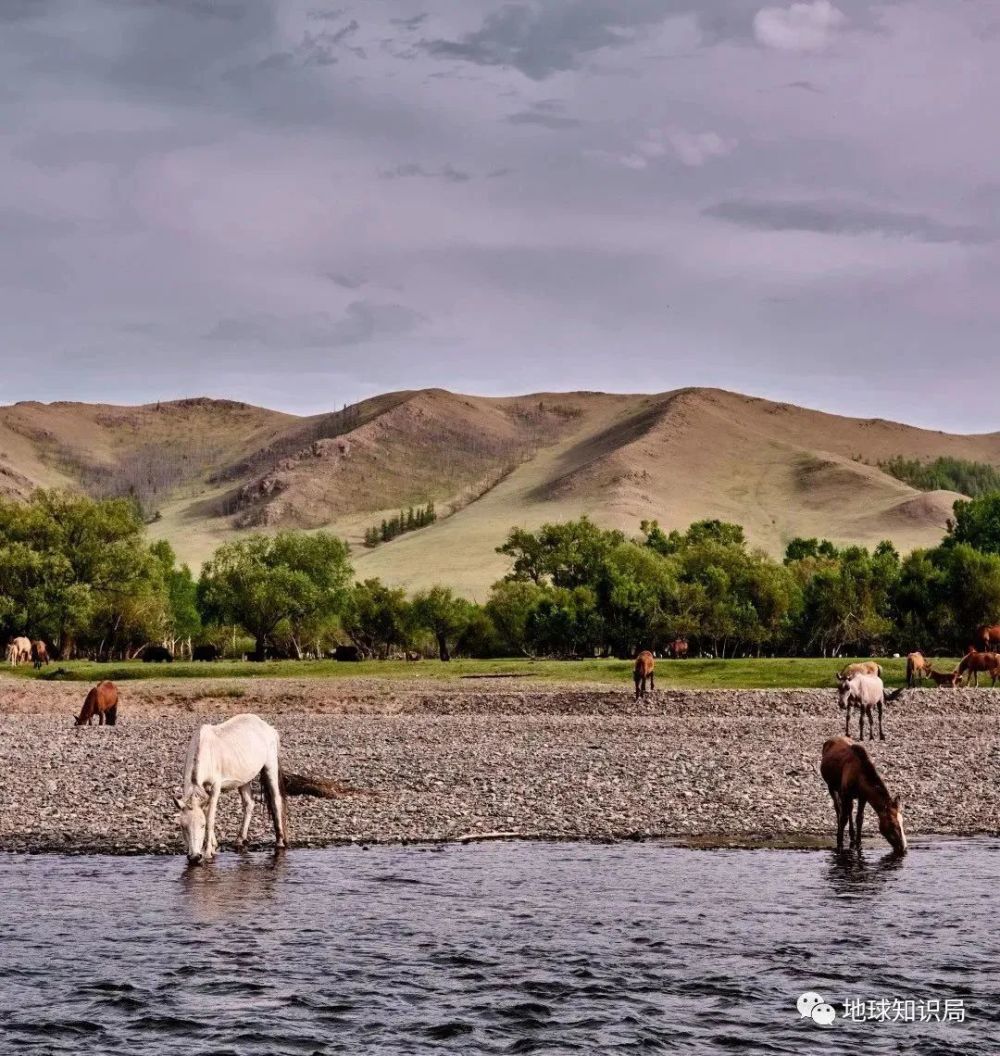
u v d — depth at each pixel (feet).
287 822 89.51
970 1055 45.78
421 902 67.46
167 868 76.18
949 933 61.26
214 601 452.76
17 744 141.59
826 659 288.92
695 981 53.83
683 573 488.44
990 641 282.15
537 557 586.45
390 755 129.39
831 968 55.62
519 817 94.07
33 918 63.72
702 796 103.65
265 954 57.52
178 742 145.07
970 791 107.14
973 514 526.16
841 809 82.58
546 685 232.53
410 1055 45.85
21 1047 46.32
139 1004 50.80
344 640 545.44
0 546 381.40
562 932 61.36
